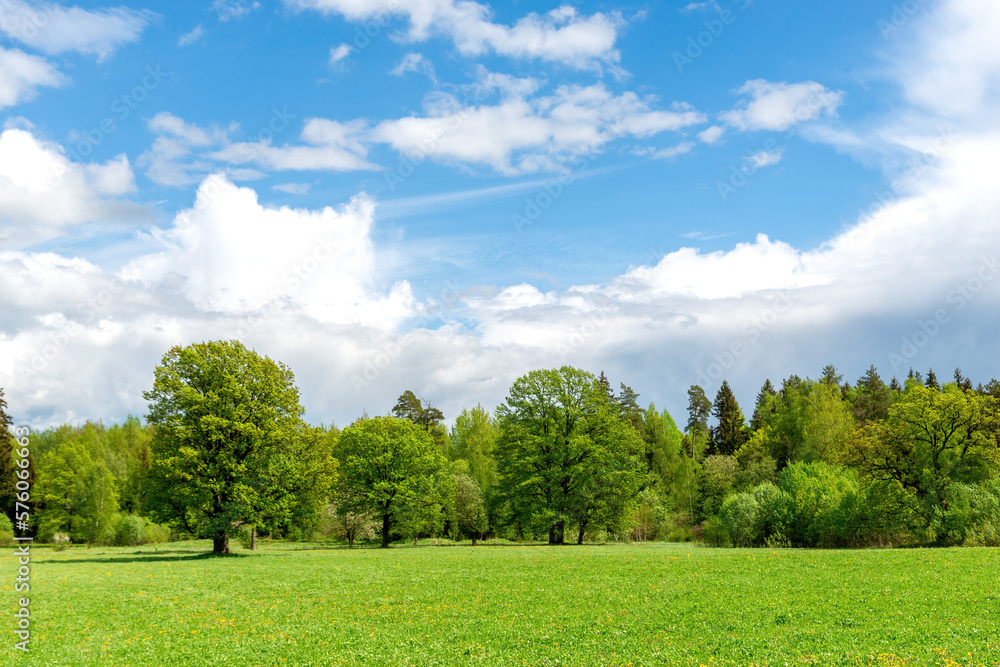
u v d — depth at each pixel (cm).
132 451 12288
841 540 5697
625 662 1581
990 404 5791
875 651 1545
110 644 1872
